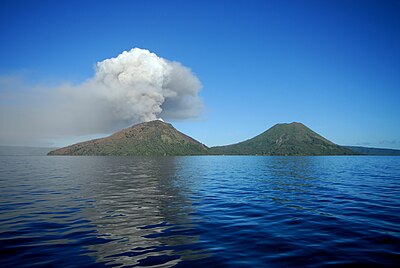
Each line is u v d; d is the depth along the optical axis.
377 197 27.86
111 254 12.10
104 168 81.00
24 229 16.17
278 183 41.16
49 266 10.81
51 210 21.50
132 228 16.41
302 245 13.29
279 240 14.07
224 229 16.19
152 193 30.73
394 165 102.56
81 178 48.19
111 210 21.55
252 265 10.88
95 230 15.95
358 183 40.75
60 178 47.97
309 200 26.28
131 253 12.23
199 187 36.31
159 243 13.61
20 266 10.83
